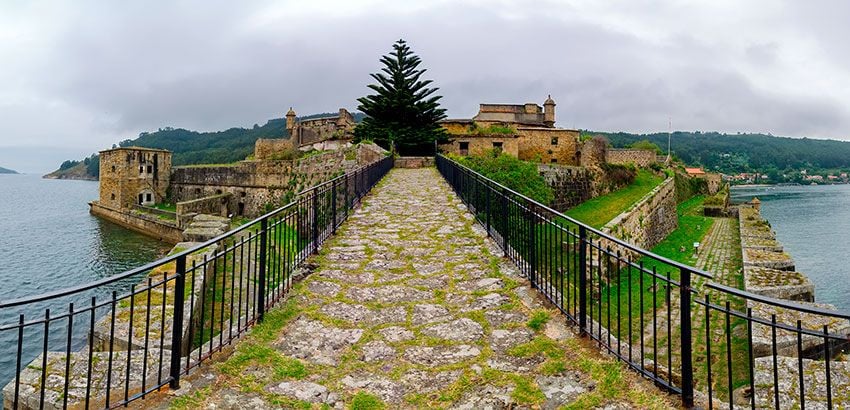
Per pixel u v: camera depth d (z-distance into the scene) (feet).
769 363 21.02
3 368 49.62
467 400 12.99
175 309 13.38
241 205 139.64
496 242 29.43
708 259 70.49
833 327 27.12
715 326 35.55
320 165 98.48
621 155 151.94
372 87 122.52
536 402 12.67
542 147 139.23
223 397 13.07
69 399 13.33
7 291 79.36
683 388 12.09
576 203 115.55
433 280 23.08
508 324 17.81
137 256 106.52
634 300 43.14
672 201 108.88
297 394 13.39
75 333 57.06
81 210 204.13
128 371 12.28
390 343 16.62
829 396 9.30
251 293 27.89
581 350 15.38
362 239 31.48
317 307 19.80
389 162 90.02
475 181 38.68
